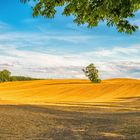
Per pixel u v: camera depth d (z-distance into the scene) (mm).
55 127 19062
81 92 95875
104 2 8203
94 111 32812
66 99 74188
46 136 15828
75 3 8594
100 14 8617
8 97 81750
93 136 15781
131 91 93375
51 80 139375
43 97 85812
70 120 22922
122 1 7910
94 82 128875
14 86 122688
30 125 19531
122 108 38844
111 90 96625
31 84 126500
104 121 22531
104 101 60844
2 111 26828
